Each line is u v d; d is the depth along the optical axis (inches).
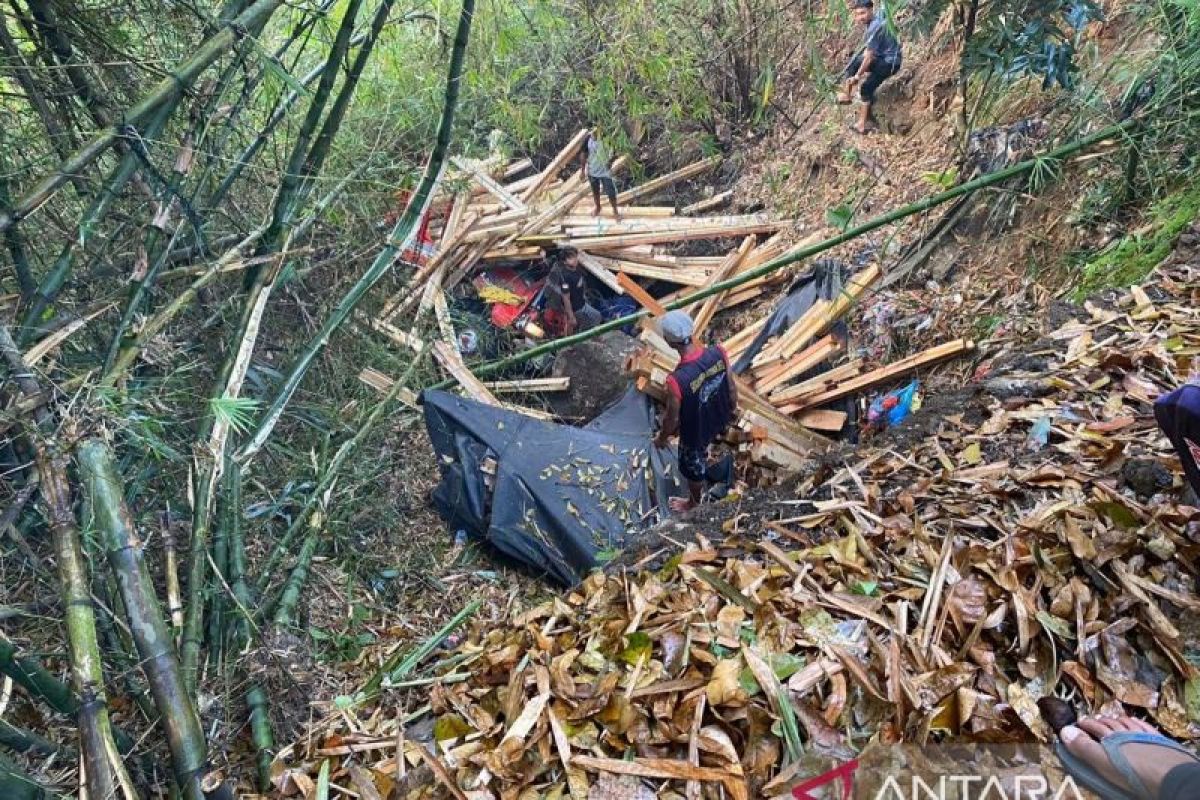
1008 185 229.3
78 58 110.2
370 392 214.1
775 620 93.3
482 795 83.4
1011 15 211.2
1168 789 62.6
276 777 94.4
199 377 139.9
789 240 301.3
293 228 143.3
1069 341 150.0
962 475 117.5
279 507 157.9
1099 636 84.9
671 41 337.7
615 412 219.8
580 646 100.7
